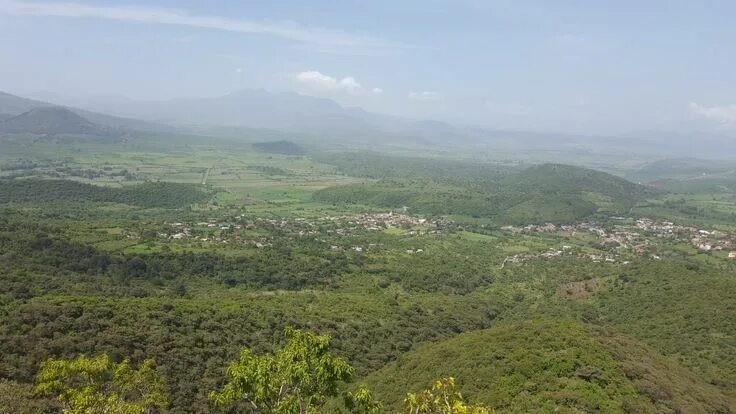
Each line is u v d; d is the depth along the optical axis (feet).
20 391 154.61
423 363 226.58
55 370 100.17
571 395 165.78
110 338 204.33
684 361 269.03
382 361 273.95
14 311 208.85
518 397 171.63
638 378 185.68
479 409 80.94
